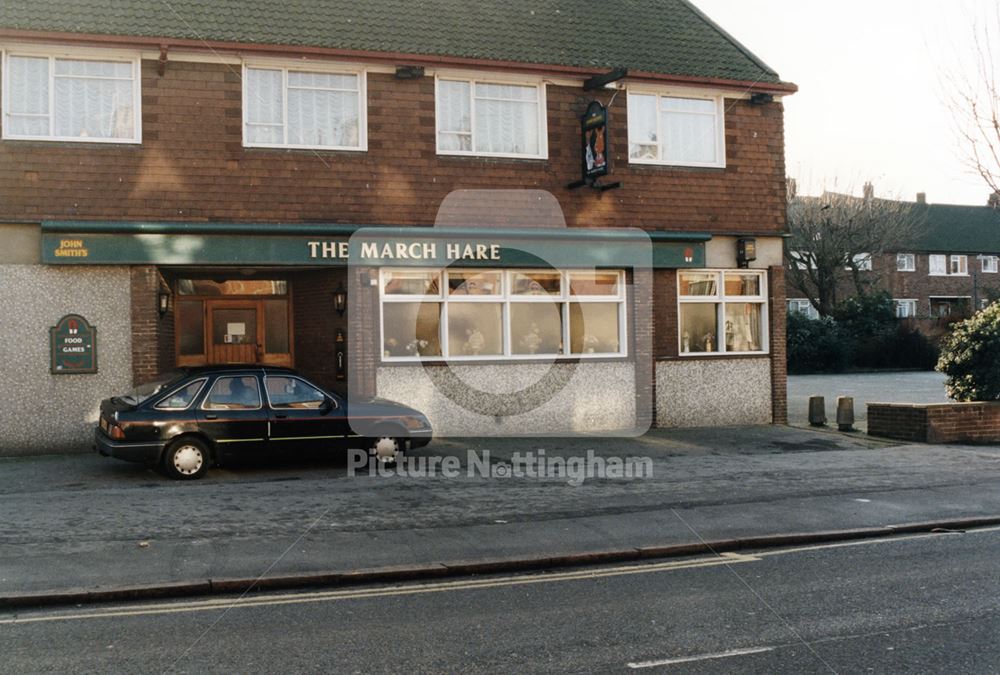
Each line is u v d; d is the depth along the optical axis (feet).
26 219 47.85
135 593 25.17
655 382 59.98
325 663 19.65
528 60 57.47
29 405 48.08
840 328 141.49
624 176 59.21
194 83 50.80
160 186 50.01
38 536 30.71
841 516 35.70
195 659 19.93
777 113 63.57
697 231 60.70
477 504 37.01
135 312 49.47
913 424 55.67
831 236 147.74
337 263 52.60
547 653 20.31
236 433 41.32
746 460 48.57
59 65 49.01
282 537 31.17
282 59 52.31
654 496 39.09
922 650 20.42
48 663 19.67
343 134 53.83
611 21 63.57
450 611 23.89
